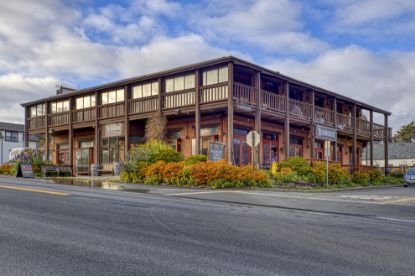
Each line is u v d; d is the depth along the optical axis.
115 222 7.93
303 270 5.00
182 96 24.02
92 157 31.59
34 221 7.85
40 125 32.97
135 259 5.36
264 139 27.44
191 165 18.58
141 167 20.00
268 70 23.61
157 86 25.98
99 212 9.08
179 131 26.75
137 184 19.06
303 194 15.87
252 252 5.85
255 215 9.57
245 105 22.22
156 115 24.72
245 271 4.91
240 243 6.41
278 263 5.29
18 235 6.63
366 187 22.89
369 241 6.86
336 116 30.28
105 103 29.12
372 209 11.60
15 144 57.47
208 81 23.64
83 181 20.34
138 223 7.88
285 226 8.09
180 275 4.70
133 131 27.34
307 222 8.73
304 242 6.61
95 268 4.93
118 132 27.25
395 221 9.41
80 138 32.50
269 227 7.91
